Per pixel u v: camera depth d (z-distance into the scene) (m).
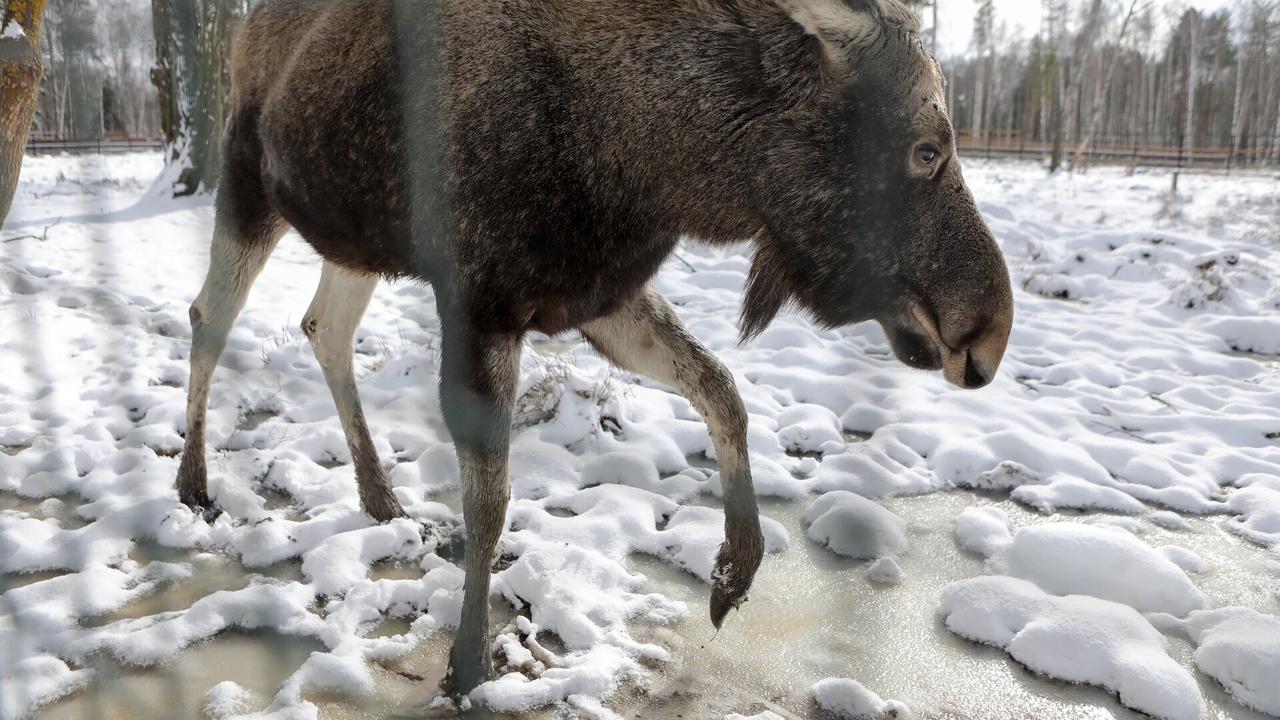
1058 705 1.49
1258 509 2.22
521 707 1.41
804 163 1.46
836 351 3.44
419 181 1.46
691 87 1.46
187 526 1.88
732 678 1.52
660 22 1.46
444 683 1.45
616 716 1.40
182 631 1.54
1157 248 5.11
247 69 1.83
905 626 1.70
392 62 1.49
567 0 1.45
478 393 1.43
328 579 1.72
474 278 1.42
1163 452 2.59
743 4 1.46
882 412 2.80
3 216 2.16
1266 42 22.33
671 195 1.51
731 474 1.62
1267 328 3.79
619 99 1.45
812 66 1.43
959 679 1.55
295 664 1.49
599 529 1.97
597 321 1.66
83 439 2.27
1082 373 3.29
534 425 2.52
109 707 1.36
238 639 1.56
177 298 3.68
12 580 1.70
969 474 2.41
